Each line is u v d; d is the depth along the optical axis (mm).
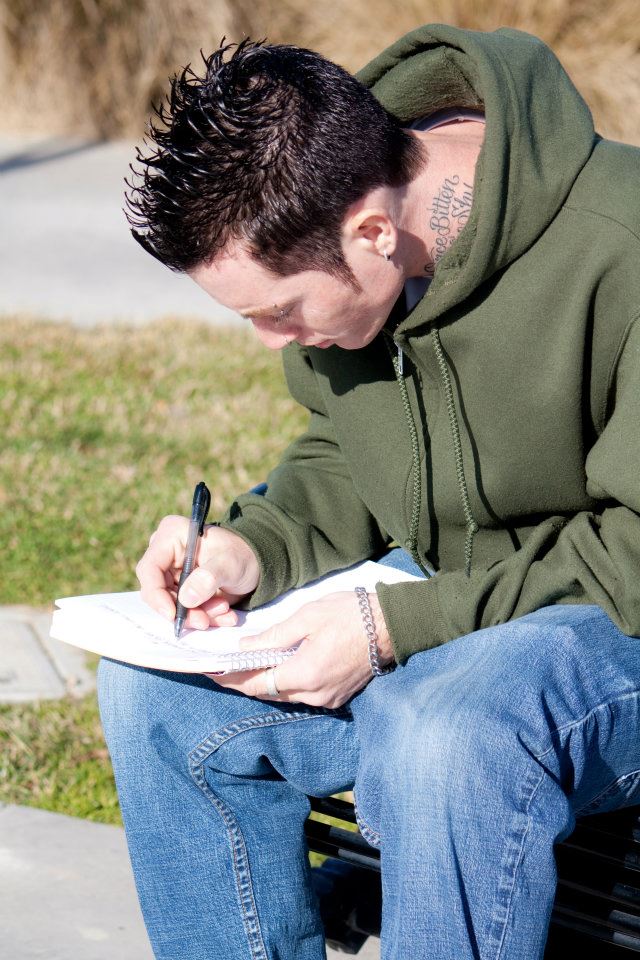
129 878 2445
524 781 1480
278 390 5453
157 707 1842
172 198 1634
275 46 1732
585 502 1819
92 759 2838
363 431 2000
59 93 11500
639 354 1657
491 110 1675
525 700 1521
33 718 2988
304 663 1708
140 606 1934
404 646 1700
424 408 1913
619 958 1798
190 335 6258
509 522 1880
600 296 1687
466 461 1846
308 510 2096
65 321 6461
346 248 1685
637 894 1634
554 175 1686
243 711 1829
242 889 1818
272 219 1622
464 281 1697
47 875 2441
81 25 11234
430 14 9023
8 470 4445
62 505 4176
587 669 1580
